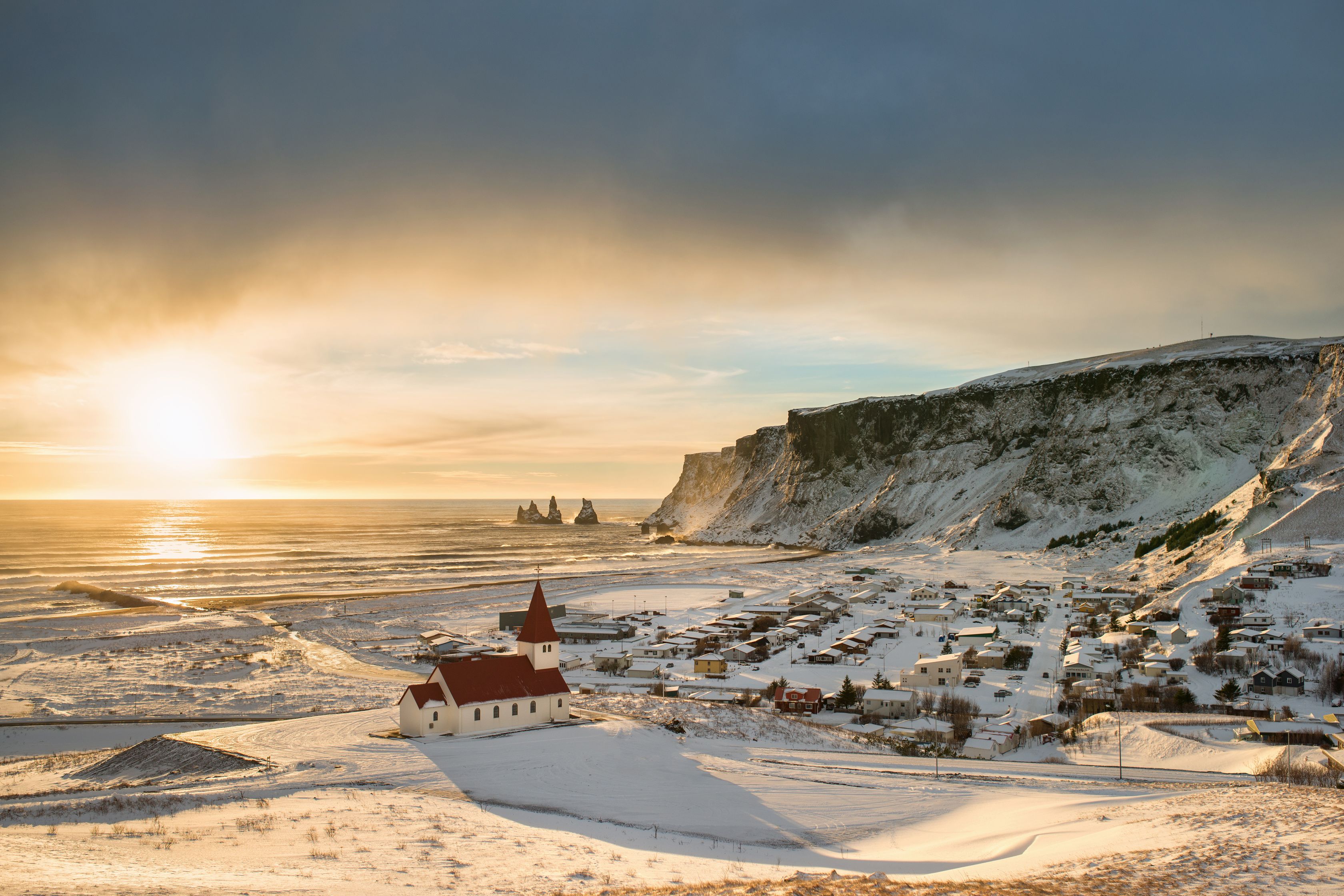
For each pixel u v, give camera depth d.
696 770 55.53
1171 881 26.22
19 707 88.19
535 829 40.97
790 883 28.05
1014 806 47.47
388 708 73.56
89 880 26.31
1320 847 29.30
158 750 60.31
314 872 30.27
